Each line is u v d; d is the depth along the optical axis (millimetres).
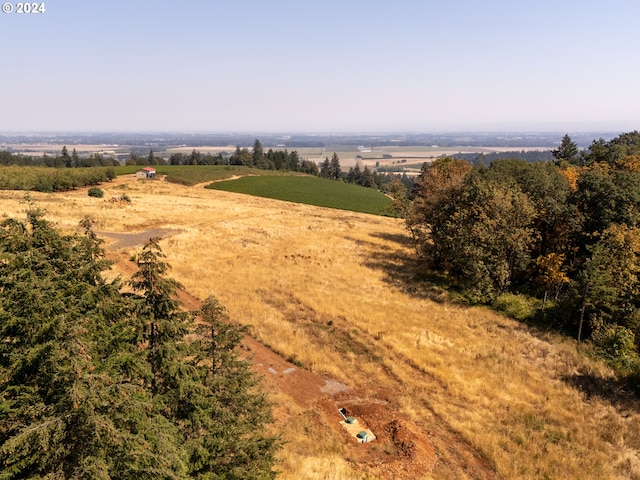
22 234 9242
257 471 10312
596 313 28562
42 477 7141
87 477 7078
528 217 34750
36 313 8047
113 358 8766
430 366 23125
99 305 9453
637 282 29547
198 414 9891
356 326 27266
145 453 7527
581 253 37156
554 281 33094
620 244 29750
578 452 17359
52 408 7566
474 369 23344
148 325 10055
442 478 15219
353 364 22688
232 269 35156
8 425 7688
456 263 36250
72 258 9852
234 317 25562
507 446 17406
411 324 28578
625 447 17875
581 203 37469
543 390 21875
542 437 18156
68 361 7820
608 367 24578
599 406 20688
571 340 28109
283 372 20797
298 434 16281
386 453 16344
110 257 32531
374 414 18688
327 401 19219
